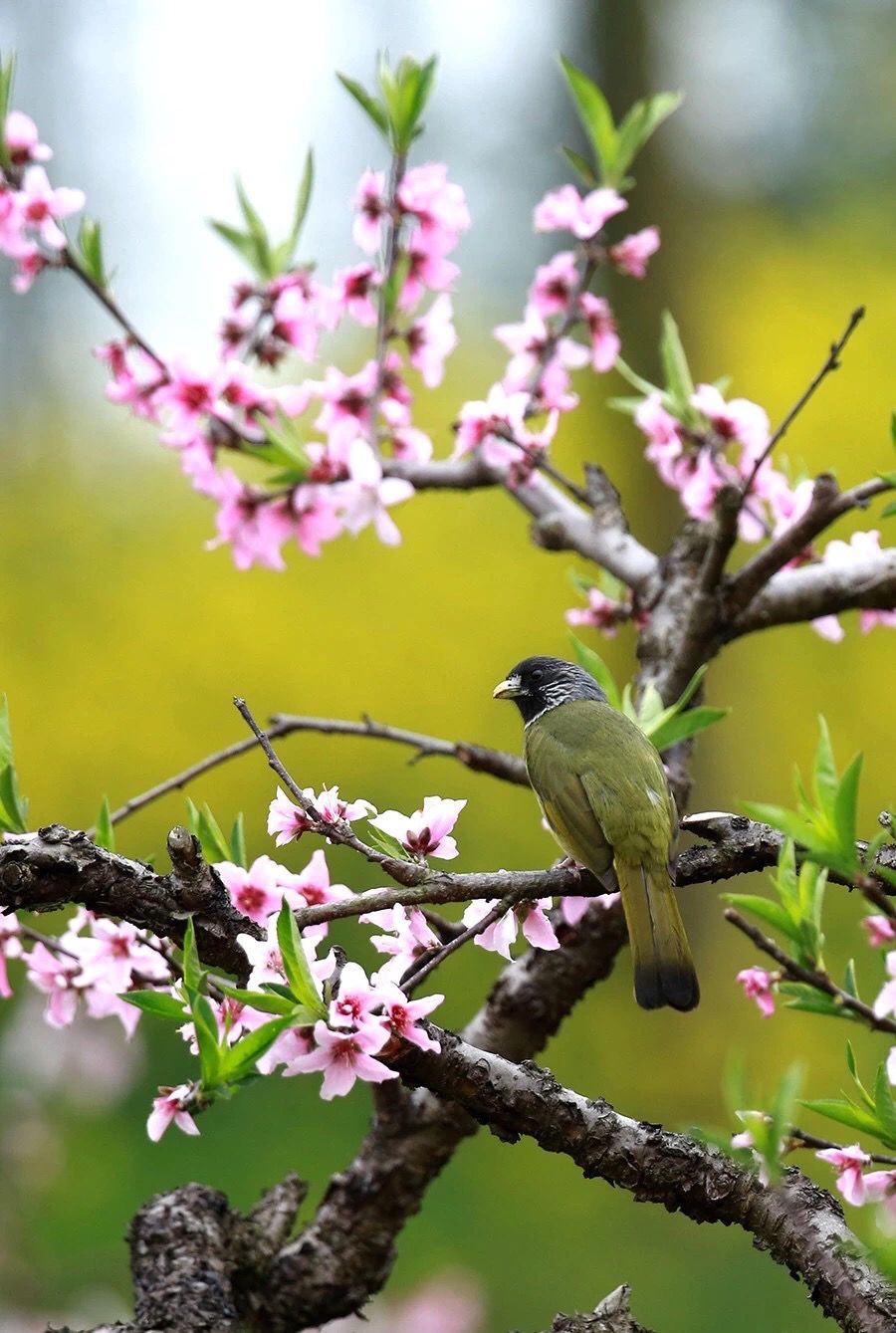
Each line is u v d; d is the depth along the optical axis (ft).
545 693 24.49
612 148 26.23
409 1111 20.16
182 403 23.86
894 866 14.85
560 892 14.76
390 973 14.17
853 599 23.25
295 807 15.12
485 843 83.51
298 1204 19.93
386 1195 19.93
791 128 84.53
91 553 95.61
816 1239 13.85
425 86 24.23
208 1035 12.88
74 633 92.53
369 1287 19.81
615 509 25.59
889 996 13.08
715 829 16.51
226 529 25.05
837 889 63.62
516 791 86.48
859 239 89.61
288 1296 19.38
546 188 88.84
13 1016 46.83
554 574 95.71
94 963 16.85
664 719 18.89
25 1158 41.75
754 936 12.65
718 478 23.77
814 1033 65.41
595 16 80.33
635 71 80.02
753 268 90.22
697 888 70.90
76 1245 42.04
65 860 14.33
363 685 92.12
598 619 25.50
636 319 77.25
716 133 84.07
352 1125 52.34
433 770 88.99
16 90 94.32
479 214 90.63
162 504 97.45
